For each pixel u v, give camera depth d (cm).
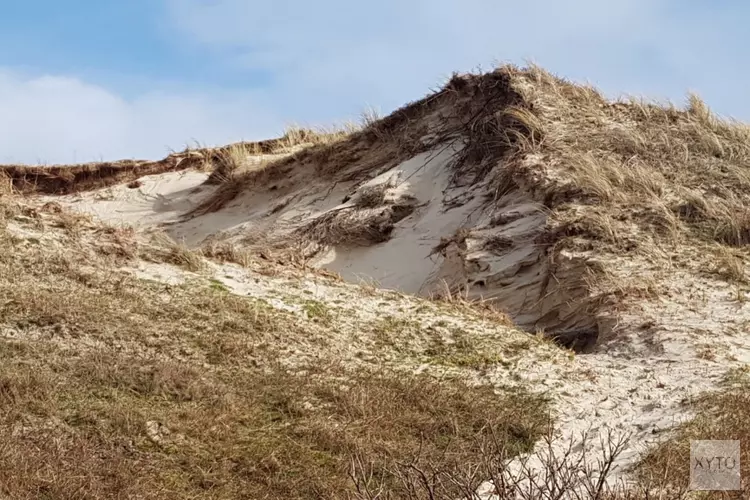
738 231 1332
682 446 768
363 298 1127
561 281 1230
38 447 710
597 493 643
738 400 863
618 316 1122
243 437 784
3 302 922
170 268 1108
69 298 955
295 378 898
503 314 1184
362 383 906
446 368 980
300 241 1584
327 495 710
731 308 1134
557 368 995
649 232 1320
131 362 862
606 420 874
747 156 1569
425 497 661
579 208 1367
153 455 736
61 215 1160
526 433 840
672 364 1000
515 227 1381
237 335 967
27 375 796
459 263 1367
